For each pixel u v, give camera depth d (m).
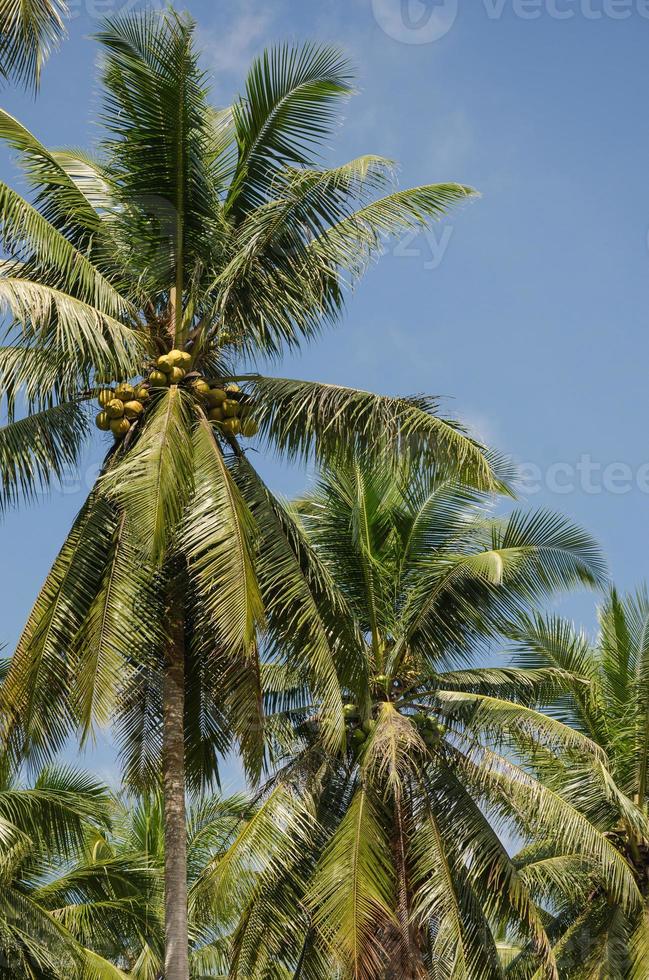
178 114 18.98
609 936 24.50
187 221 19.28
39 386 18.23
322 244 19.28
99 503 17.77
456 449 18.19
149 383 18.47
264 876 22.16
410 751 22.28
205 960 29.08
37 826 24.78
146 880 26.22
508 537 25.14
